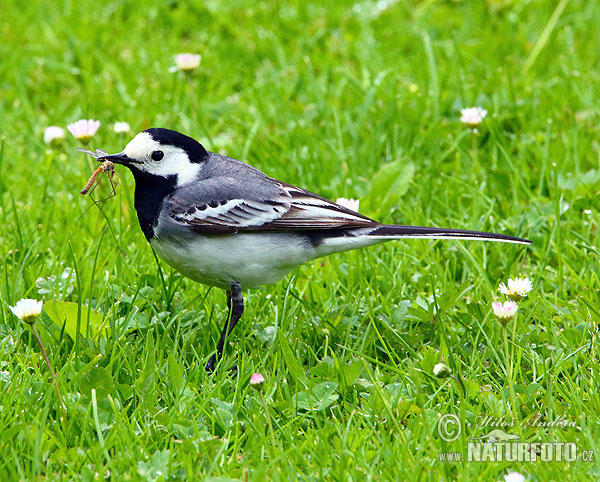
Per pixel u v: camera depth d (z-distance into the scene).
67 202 11.93
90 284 9.81
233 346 9.23
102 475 6.92
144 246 10.83
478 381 8.41
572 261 10.61
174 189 8.88
